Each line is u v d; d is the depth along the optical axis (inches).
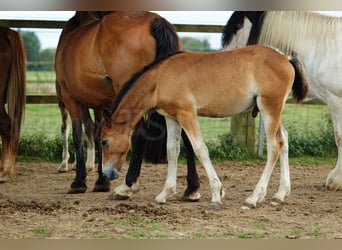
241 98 296.4
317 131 422.0
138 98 297.9
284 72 294.8
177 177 361.7
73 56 326.0
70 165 391.5
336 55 328.8
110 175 298.4
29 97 396.2
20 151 404.5
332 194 326.3
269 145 298.7
